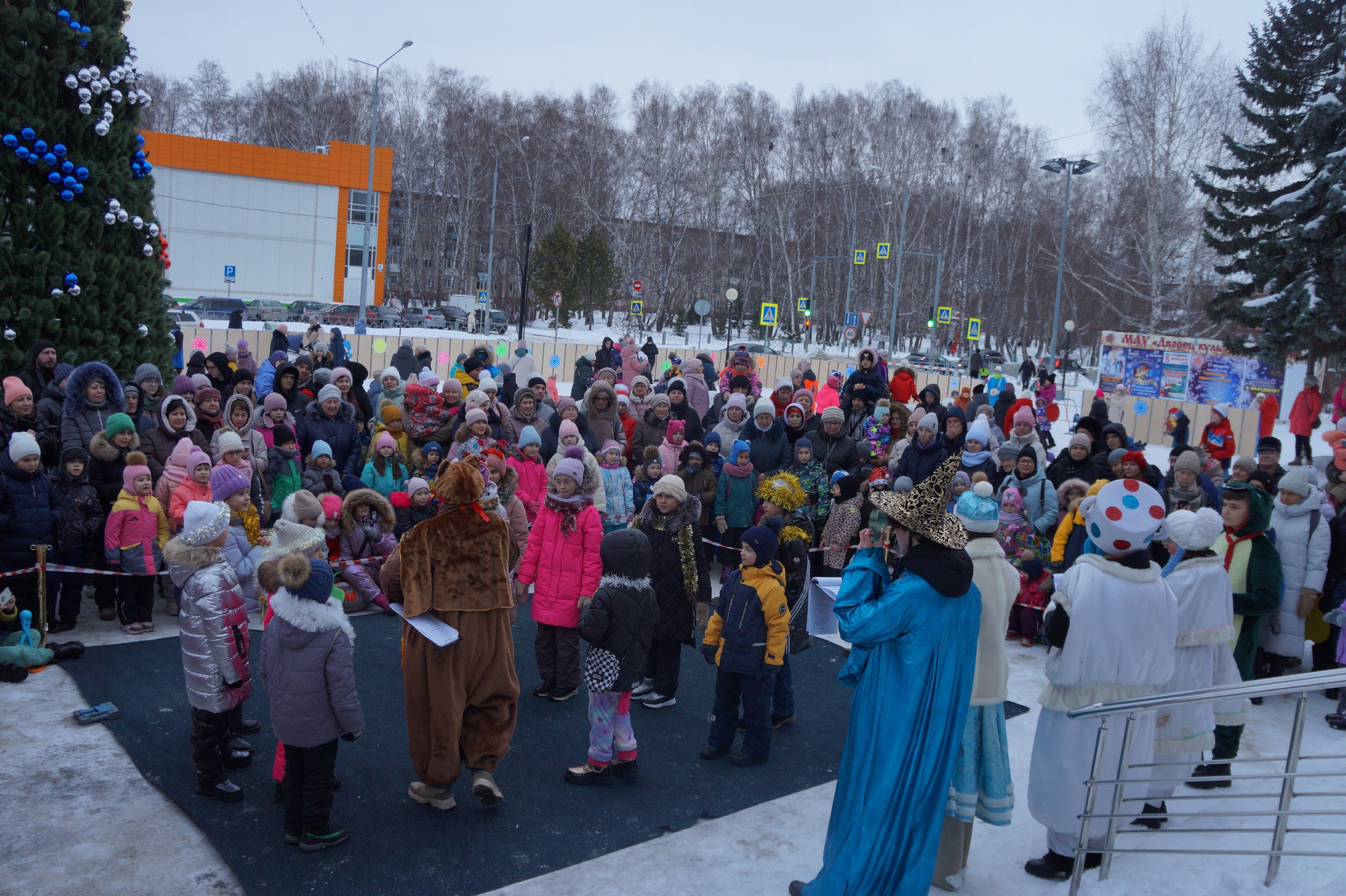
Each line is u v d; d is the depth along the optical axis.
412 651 4.42
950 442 9.02
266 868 3.93
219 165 47.38
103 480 6.80
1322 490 7.22
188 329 24.95
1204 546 4.71
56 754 4.86
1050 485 7.74
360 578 6.44
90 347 8.55
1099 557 4.09
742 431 9.14
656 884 3.97
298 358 10.58
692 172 58.78
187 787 4.58
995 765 3.91
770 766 5.25
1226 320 27.03
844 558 7.66
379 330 41.34
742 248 65.50
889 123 56.16
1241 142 35.22
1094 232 54.19
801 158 57.94
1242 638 5.84
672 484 5.89
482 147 59.00
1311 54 28.97
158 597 7.64
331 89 62.66
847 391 10.89
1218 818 4.73
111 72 8.56
